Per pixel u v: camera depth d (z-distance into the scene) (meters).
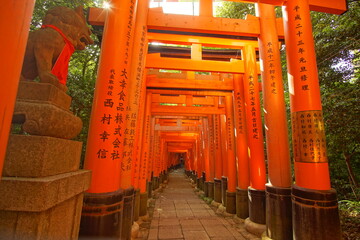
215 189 10.41
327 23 6.89
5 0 1.30
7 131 1.34
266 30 5.89
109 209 3.36
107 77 3.80
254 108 6.75
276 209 4.98
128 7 4.10
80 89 6.88
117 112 3.80
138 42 5.27
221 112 10.67
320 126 4.08
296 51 4.45
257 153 6.47
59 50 2.68
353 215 6.50
